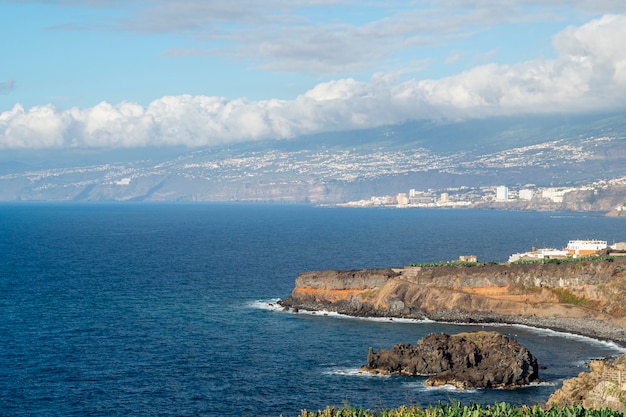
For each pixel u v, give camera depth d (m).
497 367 124.06
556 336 160.25
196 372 128.25
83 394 116.00
